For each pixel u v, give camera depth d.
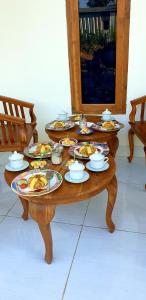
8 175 1.52
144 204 2.04
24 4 2.51
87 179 1.42
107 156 1.70
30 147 1.87
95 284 1.38
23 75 2.83
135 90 2.67
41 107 2.94
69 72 2.73
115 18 2.46
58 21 2.54
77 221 1.88
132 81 2.64
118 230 1.76
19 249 1.64
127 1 2.35
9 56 2.76
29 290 1.37
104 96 2.79
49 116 2.96
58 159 1.62
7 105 2.85
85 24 2.53
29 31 2.62
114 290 1.34
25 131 2.24
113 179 1.57
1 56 2.77
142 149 2.86
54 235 1.74
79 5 2.46
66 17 2.51
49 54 2.69
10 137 2.21
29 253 1.61
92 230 1.78
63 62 2.70
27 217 1.90
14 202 2.14
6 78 2.87
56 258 1.55
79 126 2.31
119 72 2.63
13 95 2.94
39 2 2.49
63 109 2.91
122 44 2.52
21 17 2.57
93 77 2.73
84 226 1.82
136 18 2.40
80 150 1.71
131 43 2.50
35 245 1.67
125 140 2.88
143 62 2.55
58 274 1.45
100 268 1.47
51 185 1.37
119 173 2.53
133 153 2.82
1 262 1.55
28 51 2.71
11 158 1.58
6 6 2.55
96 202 2.10
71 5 2.46
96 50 2.62
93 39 2.58
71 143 1.89
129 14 2.39
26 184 1.38
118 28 2.47
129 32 2.46
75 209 2.02
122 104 2.75
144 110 2.60
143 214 1.92
